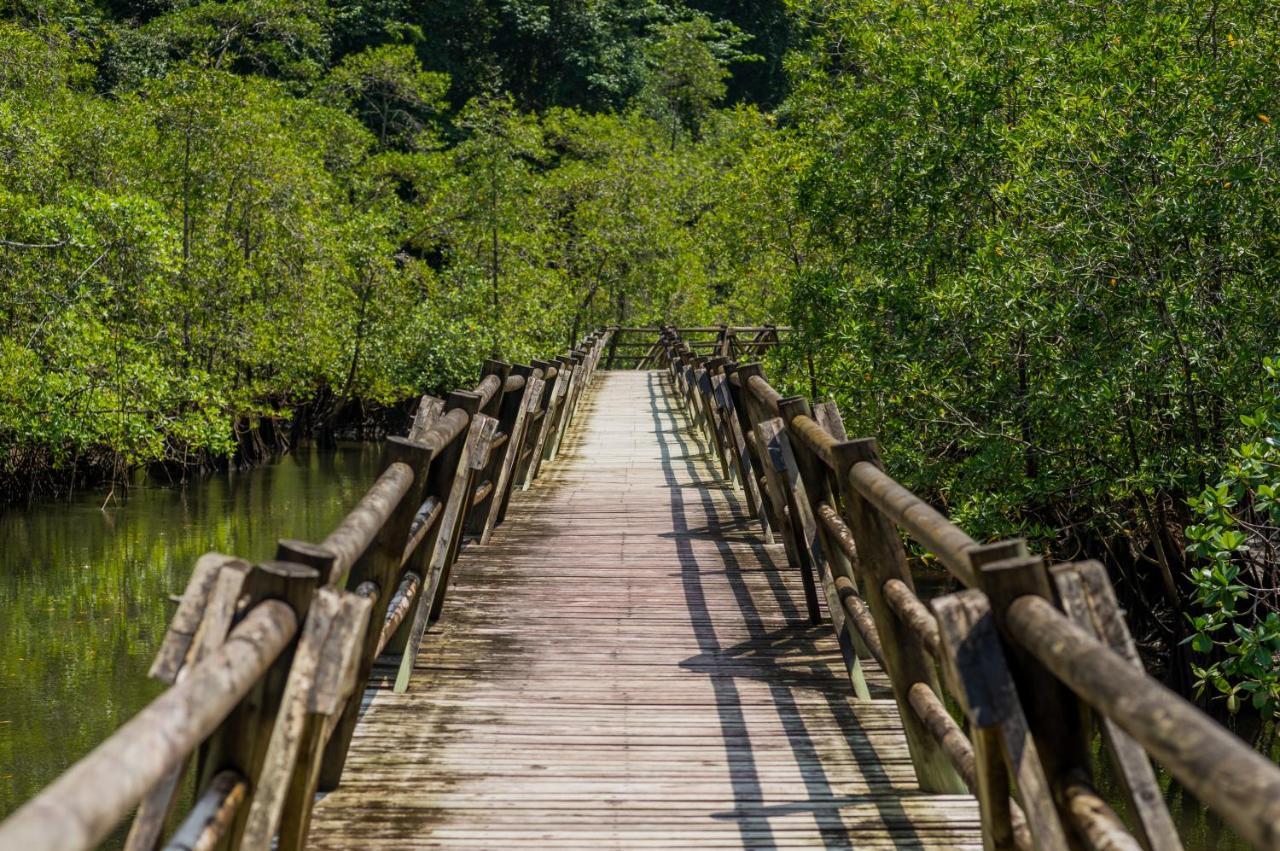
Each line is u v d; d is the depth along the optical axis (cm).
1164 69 941
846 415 1177
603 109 4406
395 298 2720
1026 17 1126
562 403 1230
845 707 439
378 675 473
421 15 4103
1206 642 657
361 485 2073
